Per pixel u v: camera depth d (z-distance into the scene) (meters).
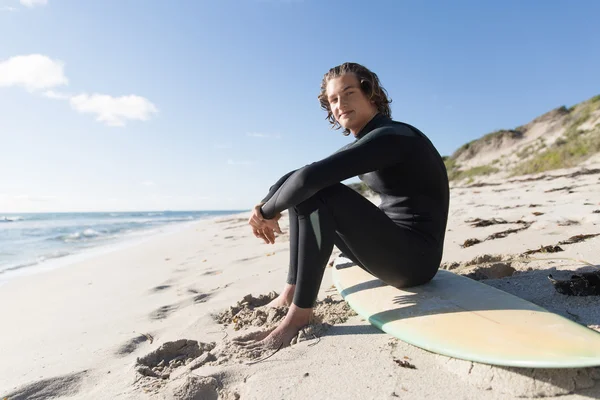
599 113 20.19
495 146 29.84
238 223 13.57
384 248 1.78
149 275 4.22
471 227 4.34
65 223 25.56
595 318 1.65
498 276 2.42
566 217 4.02
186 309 2.59
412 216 1.88
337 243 2.09
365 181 2.09
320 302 2.32
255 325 2.05
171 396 1.41
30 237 12.63
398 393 1.31
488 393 1.26
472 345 1.42
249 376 1.52
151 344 2.01
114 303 3.03
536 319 1.54
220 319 2.23
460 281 2.08
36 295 3.74
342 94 1.96
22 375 1.73
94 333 2.26
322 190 1.74
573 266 2.35
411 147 1.77
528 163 20.20
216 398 1.43
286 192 1.72
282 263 3.96
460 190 12.73
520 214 4.85
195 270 4.21
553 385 1.22
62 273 5.01
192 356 1.80
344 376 1.45
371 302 1.97
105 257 6.50
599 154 15.65
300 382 1.44
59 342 2.17
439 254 1.96
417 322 1.67
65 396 1.52
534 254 2.74
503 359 1.29
